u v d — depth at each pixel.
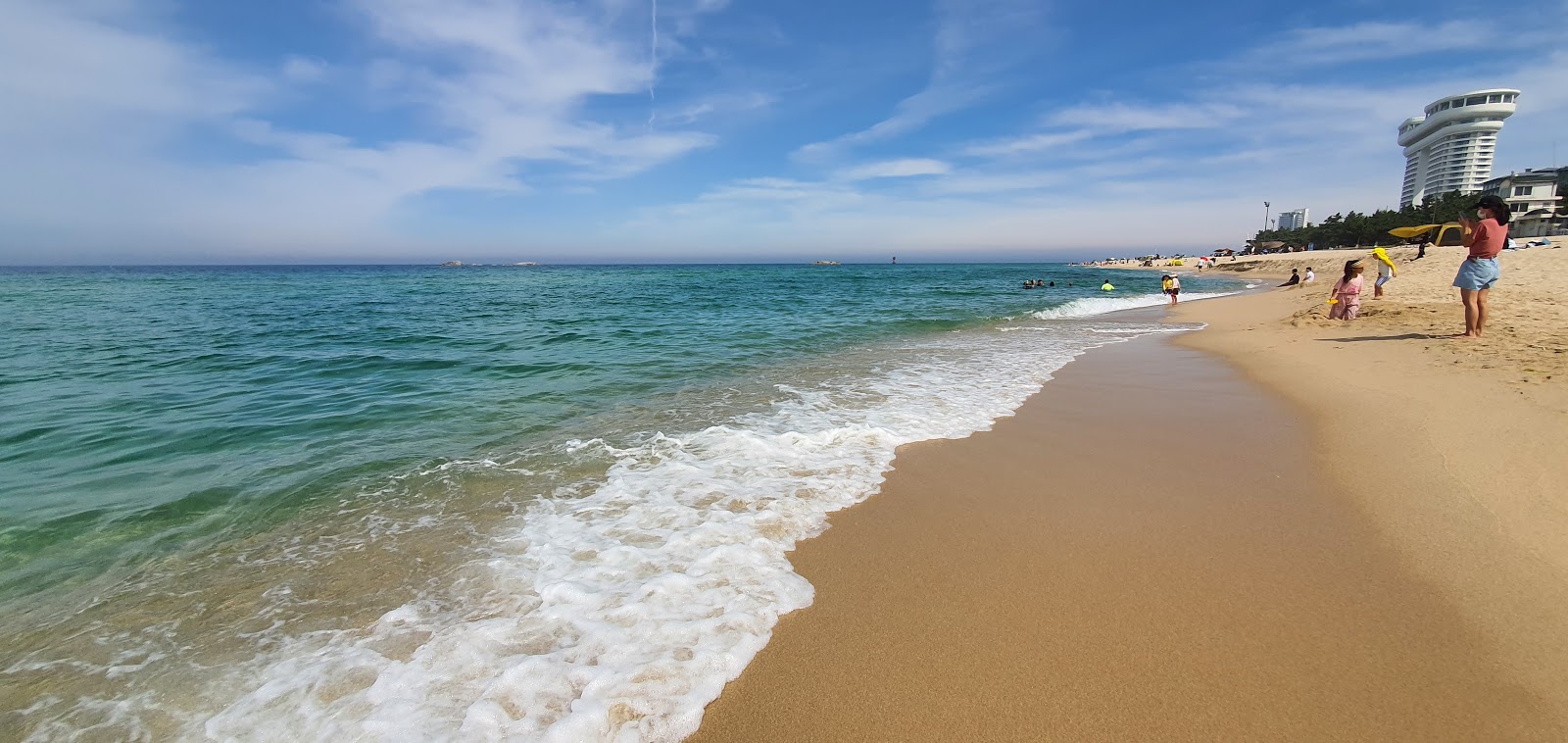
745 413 6.42
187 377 8.41
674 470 4.65
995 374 8.48
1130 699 2.23
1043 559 3.25
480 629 2.69
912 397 7.11
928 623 2.71
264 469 4.75
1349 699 2.16
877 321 16.53
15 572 3.24
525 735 2.12
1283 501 3.86
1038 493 4.14
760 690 2.34
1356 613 2.65
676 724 2.17
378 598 2.97
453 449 5.23
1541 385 5.41
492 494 4.21
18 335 12.95
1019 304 22.62
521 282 45.44
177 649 2.61
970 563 3.23
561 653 2.53
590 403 6.92
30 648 2.62
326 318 17.28
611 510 3.94
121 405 6.79
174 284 40.19
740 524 3.69
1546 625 2.45
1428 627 2.52
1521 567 2.86
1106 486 4.23
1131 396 6.98
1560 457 3.87
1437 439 4.52
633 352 10.70
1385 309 11.81
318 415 6.39
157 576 3.20
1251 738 2.02
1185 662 2.40
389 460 4.95
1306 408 6.02
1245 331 12.22
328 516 3.89
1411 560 3.03
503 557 3.34
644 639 2.62
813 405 6.75
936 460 4.85
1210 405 6.44
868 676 2.39
